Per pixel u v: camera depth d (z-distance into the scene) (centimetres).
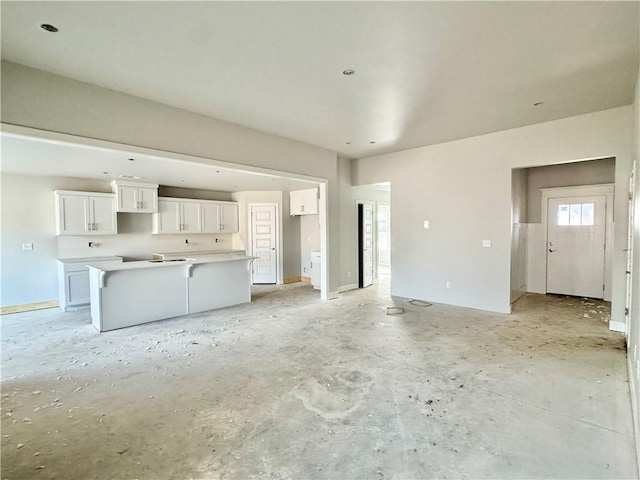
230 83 330
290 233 871
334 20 230
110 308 449
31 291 591
